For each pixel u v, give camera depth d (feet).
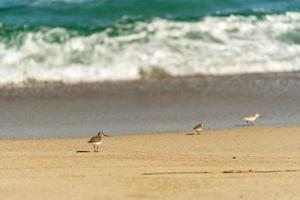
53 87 79.56
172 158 52.60
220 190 45.16
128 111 70.54
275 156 53.88
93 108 71.56
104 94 76.74
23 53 84.89
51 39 86.53
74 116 68.90
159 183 46.11
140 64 84.12
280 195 44.62
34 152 54.49
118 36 87.76
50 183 45.85
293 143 58.90
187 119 67.62
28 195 43.75
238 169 49.52
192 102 73.56
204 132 62.69
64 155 53.26
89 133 62.95
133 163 50.75
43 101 74.23
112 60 84.53
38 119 67.87
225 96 75.77
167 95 76.18
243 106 72.13
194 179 47.01
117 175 47.60
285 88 78.64
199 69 84.23
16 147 56.95
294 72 84.94
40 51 85.20
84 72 82.94
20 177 47.01
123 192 44.47
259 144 58.44
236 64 85.46
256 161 52.03
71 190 44.65
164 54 85.71
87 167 49.52
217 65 84.94
